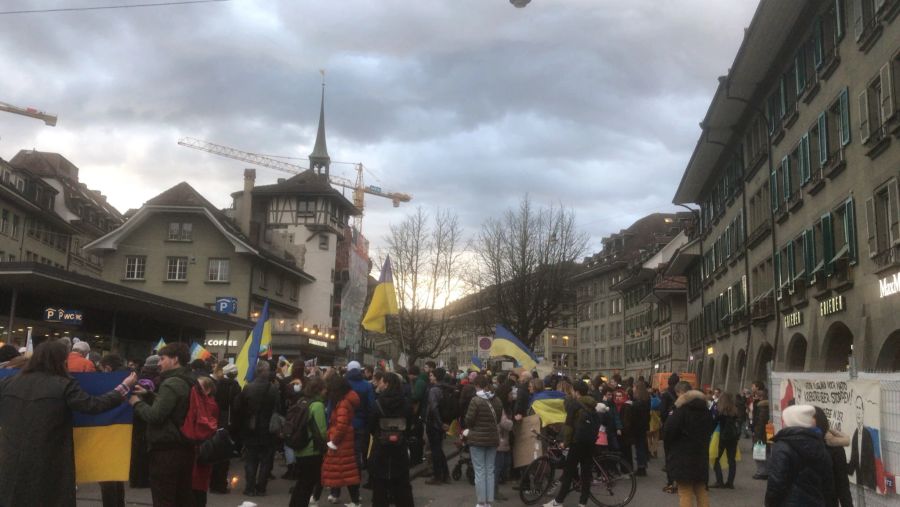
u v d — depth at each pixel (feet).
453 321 171.12
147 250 168.76
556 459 41.22
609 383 62.69
